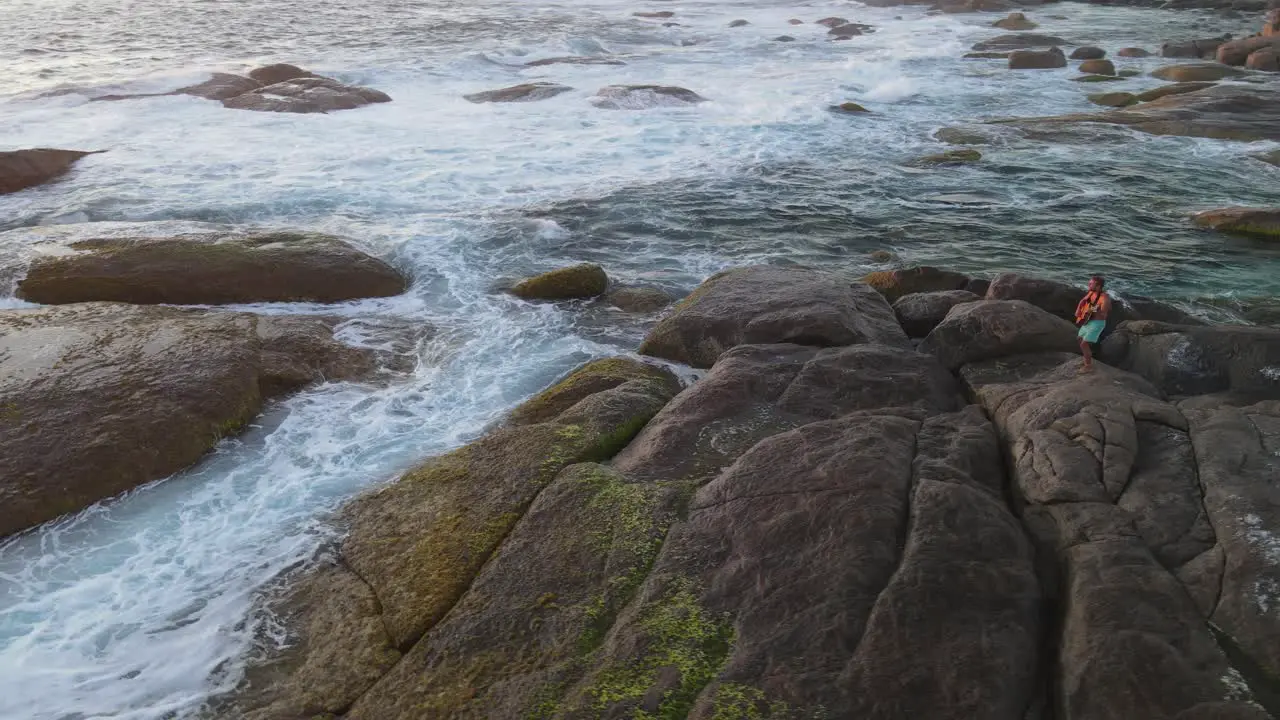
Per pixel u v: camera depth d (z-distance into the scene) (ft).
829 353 37.76
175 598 27.32
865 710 20.27
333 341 43.91
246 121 82.38
